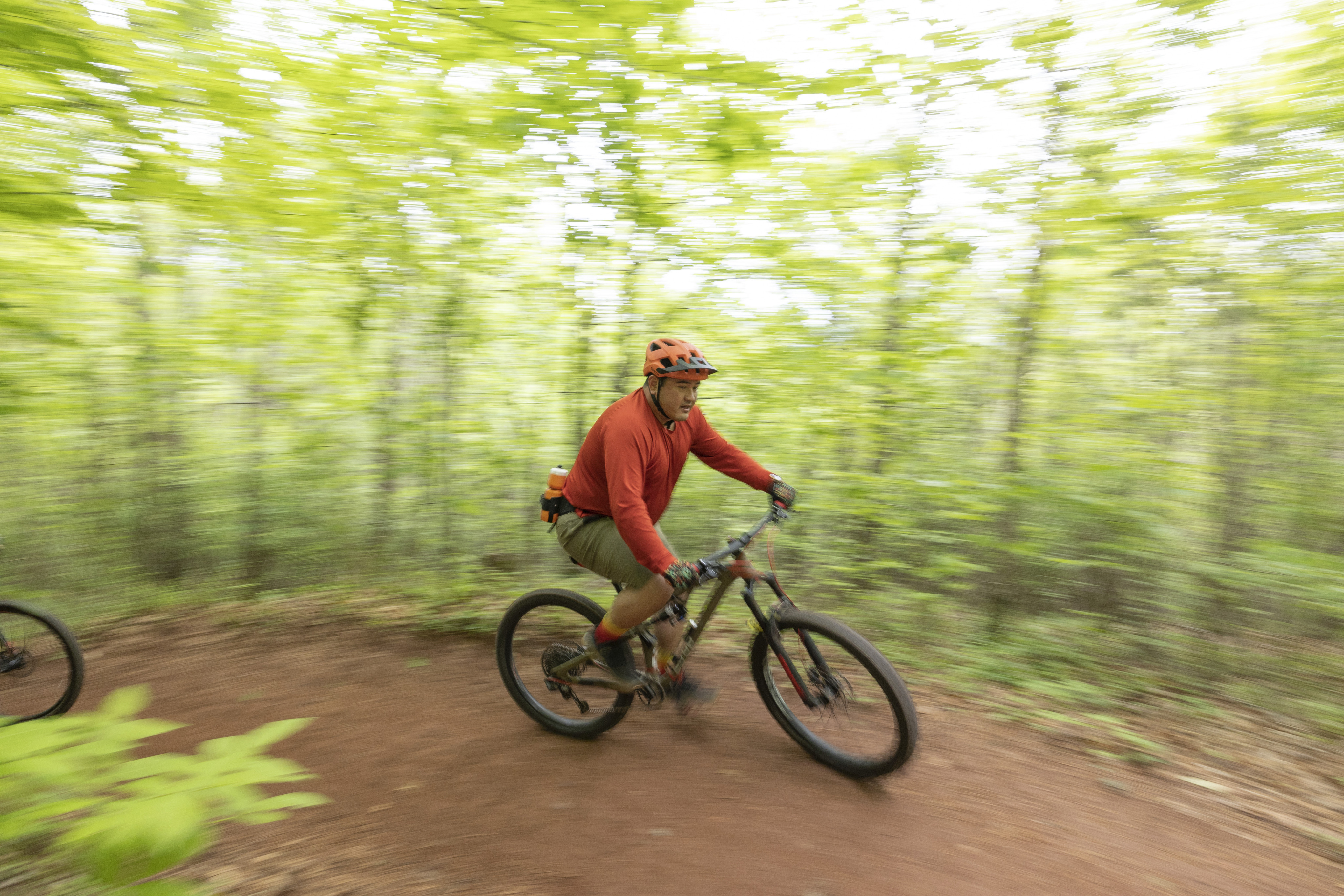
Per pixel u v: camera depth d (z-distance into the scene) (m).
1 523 5.30
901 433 4.87
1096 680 3.88
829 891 2.15
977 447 4.82
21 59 3.39
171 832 1.06
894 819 2.52
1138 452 4.39
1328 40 3.95
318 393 5.28
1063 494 4.38
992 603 4.71
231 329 5.01
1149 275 4.50
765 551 5.05
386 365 5.29
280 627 4.66
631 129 4.71
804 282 4.94
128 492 5.51
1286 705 3.64
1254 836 2.55
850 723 2.81
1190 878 2.29
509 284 5.07
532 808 2.56
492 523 5.32
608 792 2.66
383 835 2.40
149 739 3.12
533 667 3.30
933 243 4.85
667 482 2.86
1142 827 2.56
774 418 5.05
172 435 5.44
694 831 2.43
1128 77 4.45
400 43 4.46
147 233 4.60
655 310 5.09
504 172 4.87
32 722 1.24
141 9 3.79
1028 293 4.72
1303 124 4.03
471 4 4.32
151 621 4.82
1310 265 4.15
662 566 2.52
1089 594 4.66
